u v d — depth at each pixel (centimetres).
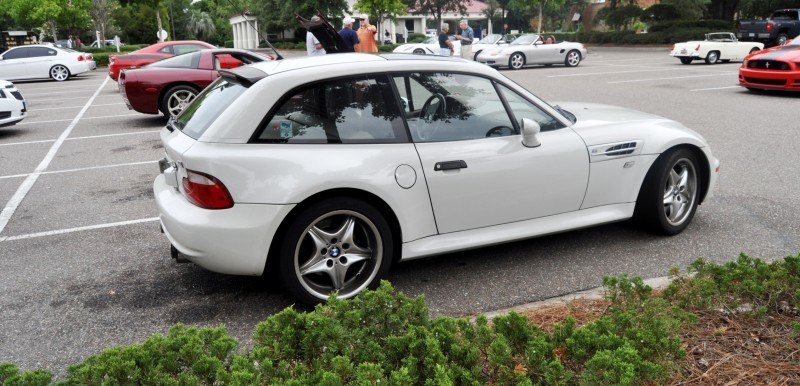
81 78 2572
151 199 652
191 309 387
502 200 409
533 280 414
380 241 375
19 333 361
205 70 1154
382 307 275
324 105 370
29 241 526
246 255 352
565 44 2450
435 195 387
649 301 298
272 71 377
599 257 451
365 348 259
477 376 239
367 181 363
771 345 291
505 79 427
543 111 435
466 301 386
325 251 368
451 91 404
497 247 477
